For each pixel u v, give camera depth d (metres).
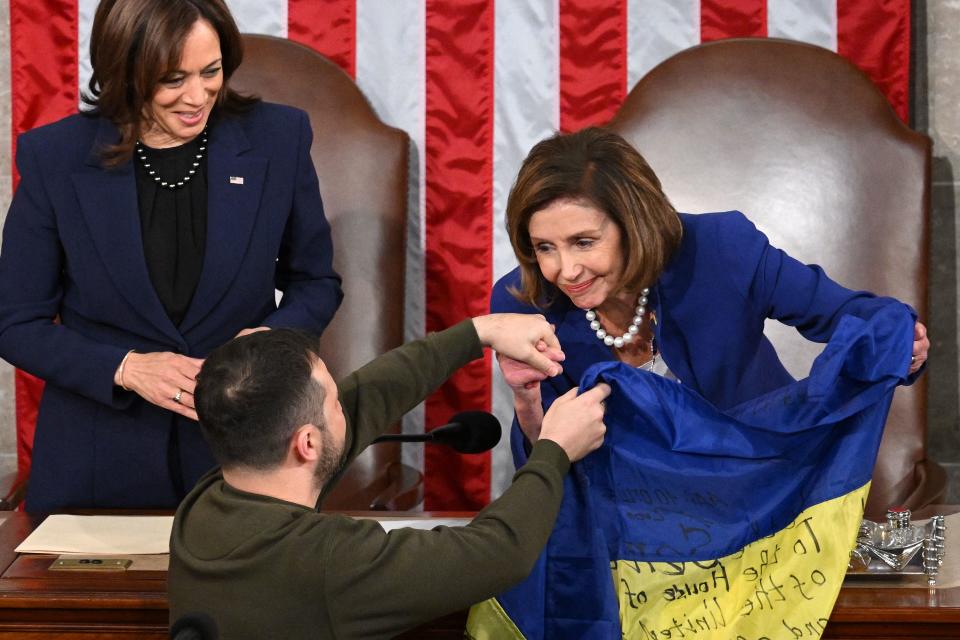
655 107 10.72
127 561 6.95
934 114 11.70
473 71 11.46
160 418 8.35
